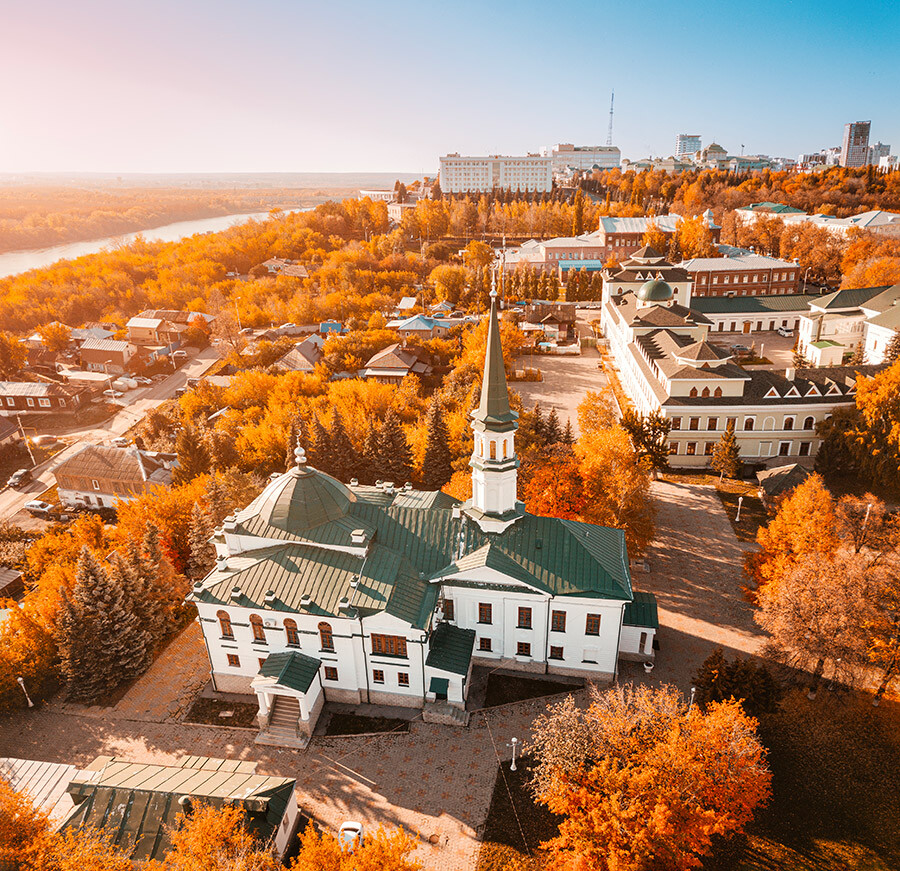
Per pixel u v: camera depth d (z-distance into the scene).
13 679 56.50
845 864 41.72
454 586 56.03
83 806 42.91
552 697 55.78
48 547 78.62
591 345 166.12
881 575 54.03
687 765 39.69
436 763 50.19
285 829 43.19
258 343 169.12
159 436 124.62
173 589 67.44
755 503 87.00
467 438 94.69
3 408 149.62
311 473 58.06
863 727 51.81
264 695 52.84
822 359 136.75
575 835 38.66
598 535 61.12
